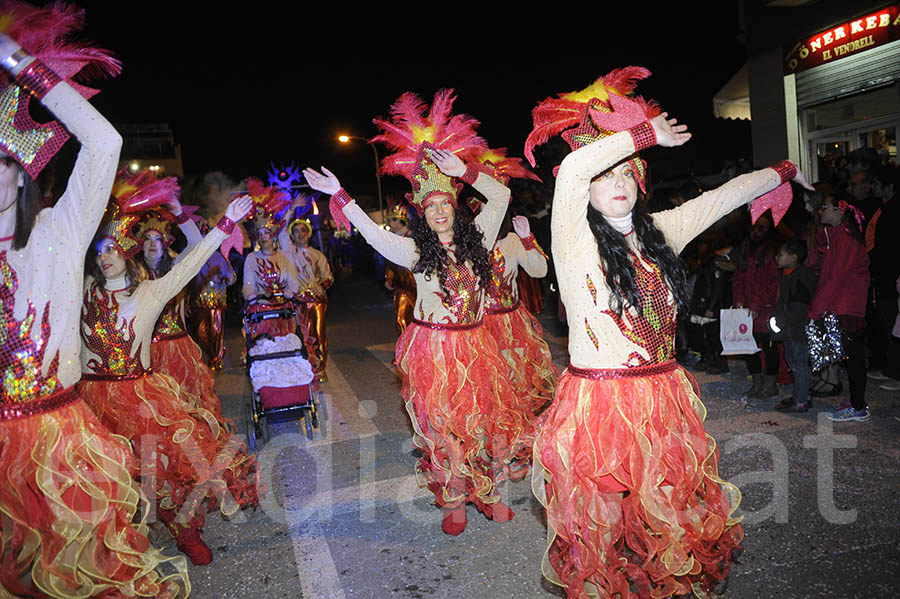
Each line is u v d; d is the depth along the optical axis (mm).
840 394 6195
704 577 3025
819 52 11500
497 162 5699
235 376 9125
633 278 2816
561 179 2764
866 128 11062
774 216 3271
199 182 8336
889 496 4078
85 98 2707
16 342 2707
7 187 2684
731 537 3016
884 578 3258
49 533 2740
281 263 8000
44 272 2740
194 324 8672
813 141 12047
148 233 5281
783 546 3604
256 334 6777
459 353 4176
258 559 3936
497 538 3984
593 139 2947
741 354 6180
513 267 5793
